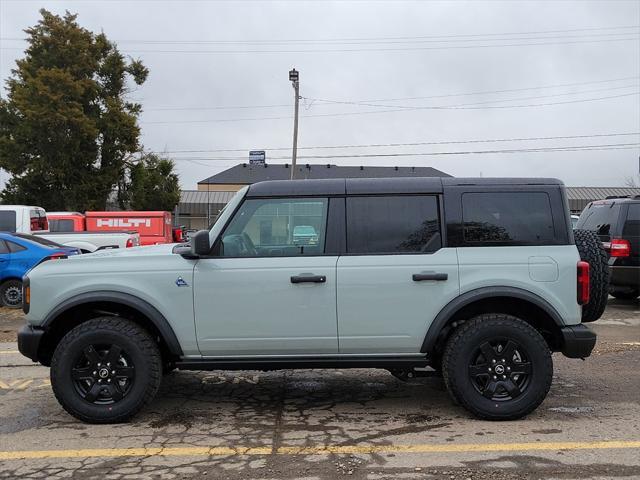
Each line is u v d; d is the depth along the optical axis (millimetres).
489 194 4770
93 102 35375
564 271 4645
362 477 3705
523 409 4656
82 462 3967
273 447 4227
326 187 4785
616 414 4922
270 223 4750
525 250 4684
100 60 35625
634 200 10023
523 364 4656
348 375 6324
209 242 4609
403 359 4699
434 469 3818
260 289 4629
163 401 5387
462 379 4648
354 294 4629
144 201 39281
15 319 10242
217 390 5750
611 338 8023
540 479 3660
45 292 4691
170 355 4961
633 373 6254
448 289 4629
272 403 5328
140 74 37031
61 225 21688
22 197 34688
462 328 4695
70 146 33656
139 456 4066
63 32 33625
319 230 4742
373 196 4766
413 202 4762
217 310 4641
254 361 4699
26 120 32688
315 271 4629
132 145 36875
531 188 4781
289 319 4637
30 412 5066
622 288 10242
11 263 11305
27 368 6617
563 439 4340
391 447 4211
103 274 4691
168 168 40938
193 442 4332
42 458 4039
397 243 4715
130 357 4660
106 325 4668
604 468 3818
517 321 4641
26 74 32938
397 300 4629
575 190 63938
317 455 4070
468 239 4703
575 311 4664
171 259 4707
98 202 35812
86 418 4680
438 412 5016
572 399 5348
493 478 3676
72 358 4656
